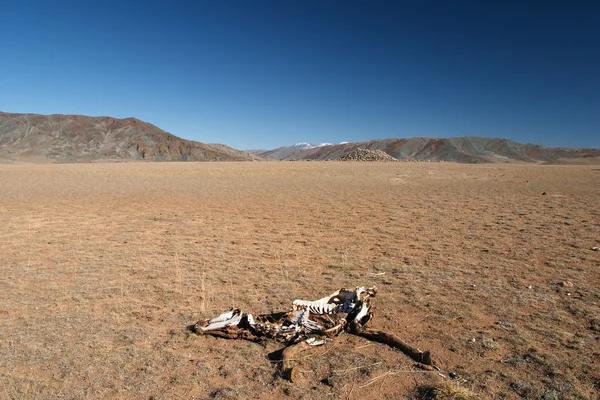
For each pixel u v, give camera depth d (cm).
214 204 2034
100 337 562
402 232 1280
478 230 1283
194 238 1238
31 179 3656
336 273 857
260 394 425
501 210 1705
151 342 548
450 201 2053
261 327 555
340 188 2862
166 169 5109
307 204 2008
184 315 641
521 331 554
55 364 490
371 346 527
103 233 1322
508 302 664
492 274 821
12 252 1071
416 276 820
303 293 737
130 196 2389
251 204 2027
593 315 600
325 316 593
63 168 5403
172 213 1750
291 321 572
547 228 1281
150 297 724
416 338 546
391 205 1934
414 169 5078
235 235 1279
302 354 507
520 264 888
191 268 907
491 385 429
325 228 1376
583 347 505
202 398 421
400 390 428
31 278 841
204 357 507
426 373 457
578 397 403
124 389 438
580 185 2858
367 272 859
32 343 544
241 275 851
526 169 5159
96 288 775
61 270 899
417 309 646
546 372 450
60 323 611
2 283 809
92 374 467
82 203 2086
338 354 506
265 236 1259
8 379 457
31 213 1762
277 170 4903
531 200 2028
